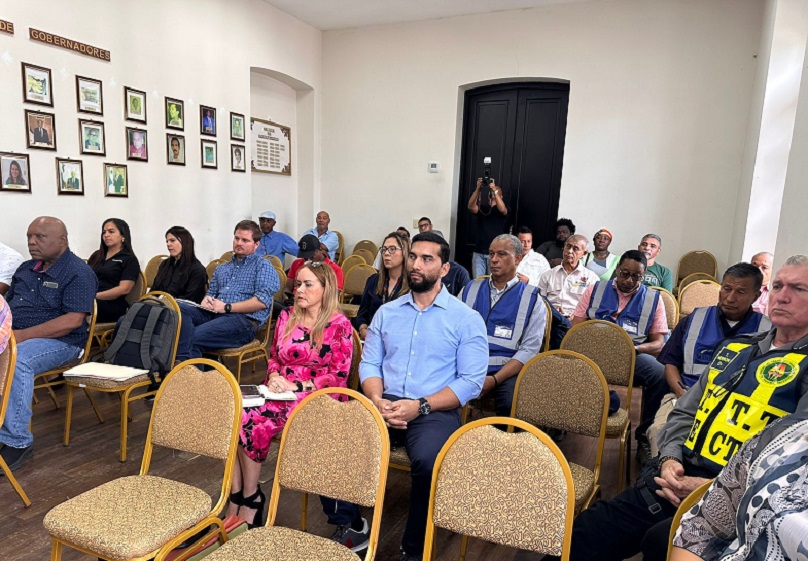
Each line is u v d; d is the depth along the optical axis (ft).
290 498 7.50
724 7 17.04
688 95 17.81
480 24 20.24
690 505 3.73
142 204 15.78
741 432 4.56
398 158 22.31
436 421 6.16
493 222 21.29
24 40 12.33
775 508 2.42
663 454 5.20
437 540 6.67
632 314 9.84
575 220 19.70
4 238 12.27
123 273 12.37
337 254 23.40
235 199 19.38
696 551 3.11
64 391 11.11
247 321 11.46
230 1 18.15
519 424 4.33
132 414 10.01
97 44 14.05
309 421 4.88
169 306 9.07
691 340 7.67
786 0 13.75
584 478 5.66
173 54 16.30
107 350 8.77
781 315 4.66
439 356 6.63
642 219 18.85
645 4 17.97
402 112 21.99
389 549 6.40
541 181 20.63
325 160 23.72
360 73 22.54
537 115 20.42
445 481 4.43
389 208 22.77
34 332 8.76
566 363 6.32
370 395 6.49
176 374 5.55
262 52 19.79
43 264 9.32
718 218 17.92
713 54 17.37
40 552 6.08
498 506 4.23
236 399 5.23
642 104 18.39
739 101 17.21
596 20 18.63
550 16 19.19
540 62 19.51
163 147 16.28
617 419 7.32
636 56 18.29
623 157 18.84
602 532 5.04
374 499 4.54
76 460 8.21
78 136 13.76
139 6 15.10
